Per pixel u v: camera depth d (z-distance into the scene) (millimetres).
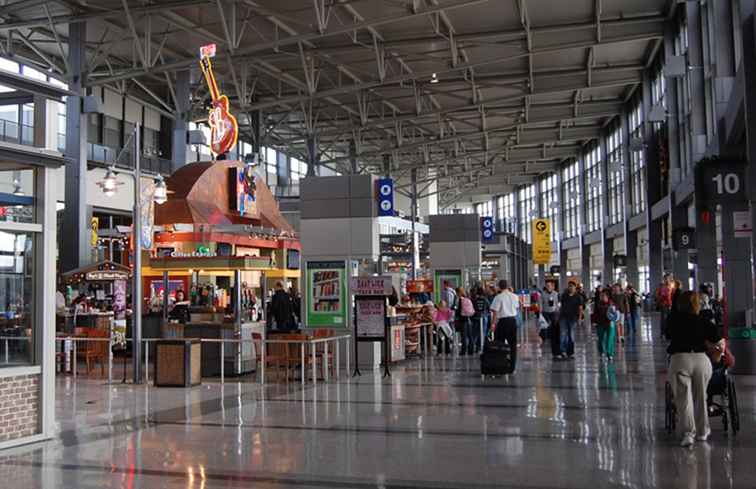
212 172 27516
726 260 15305
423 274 42938
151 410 11125
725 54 17906
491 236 42125
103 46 33625
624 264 49531
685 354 8070
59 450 8250
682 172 33562
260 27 31312
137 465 7465
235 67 36562
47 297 9062
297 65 37500
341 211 17016
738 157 14859
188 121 34656
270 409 11031
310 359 15250
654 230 41781
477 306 21125
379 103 46156
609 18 31875
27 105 9469
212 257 16078
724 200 14906
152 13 28156
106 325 21047
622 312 23047
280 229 31406
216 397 12484
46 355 8977
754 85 12984
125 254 30141
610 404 11023
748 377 13781
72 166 28609
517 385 13453
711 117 25359
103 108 39188
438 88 42281
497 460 7449
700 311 8484
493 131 48781
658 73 40125
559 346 18500
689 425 7984
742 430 8789
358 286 15602
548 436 8656
